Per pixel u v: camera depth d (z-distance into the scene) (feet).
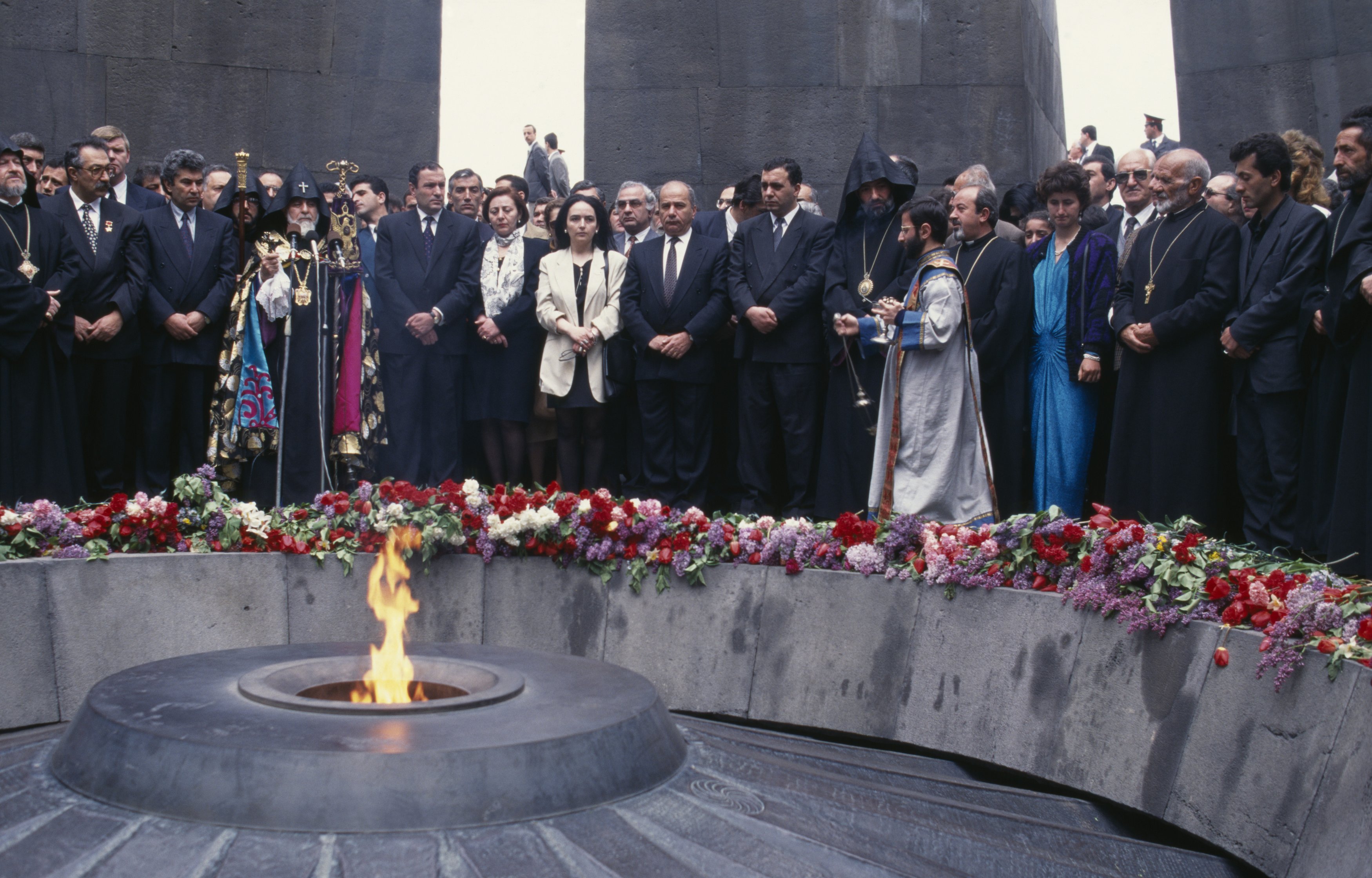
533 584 20.83
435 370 26.37
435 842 11.21
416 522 20.66
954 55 38.47
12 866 10.82
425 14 41.42
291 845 11.05
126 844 11.09
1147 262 21.86
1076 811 16.05
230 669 14.46
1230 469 22.75
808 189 29.37
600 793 12.30
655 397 25.61
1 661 17.93
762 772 14.48
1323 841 12.96
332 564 20.63
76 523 19.61
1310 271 19.83
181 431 26.00
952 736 17.93
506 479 27.25
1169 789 15.28
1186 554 15.97
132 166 38.91
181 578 19.56
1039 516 17.84
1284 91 37.01
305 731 11.98
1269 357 20.12
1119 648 16.39
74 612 18.61
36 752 13.15
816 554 19.61
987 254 23.49
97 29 38.58
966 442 20.57
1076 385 22.93
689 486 25.64
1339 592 14.32
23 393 23.07
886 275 23.89
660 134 39.75
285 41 40.19
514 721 12.64
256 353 25.29
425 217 26.84
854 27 38.91
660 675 20.13
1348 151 18.57
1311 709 13.70
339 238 26.23
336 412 25.77
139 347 25.54
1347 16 36.19
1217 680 15.03
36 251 23.53
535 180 46.60
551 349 26.00
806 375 24.75
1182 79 38.40
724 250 25.76
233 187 27.43
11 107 37.76
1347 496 17.88
